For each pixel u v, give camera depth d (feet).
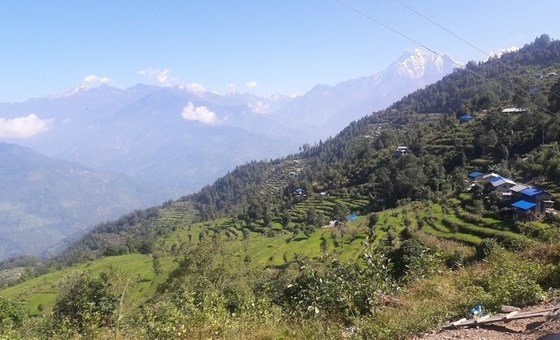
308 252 201.46
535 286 31.17
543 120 255.50
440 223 184.34
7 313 59.57
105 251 393.29
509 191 196.44
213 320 29.12
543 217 157.38
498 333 24.40
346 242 194.90
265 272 111.55
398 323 27.63
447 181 258.16
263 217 362.53
